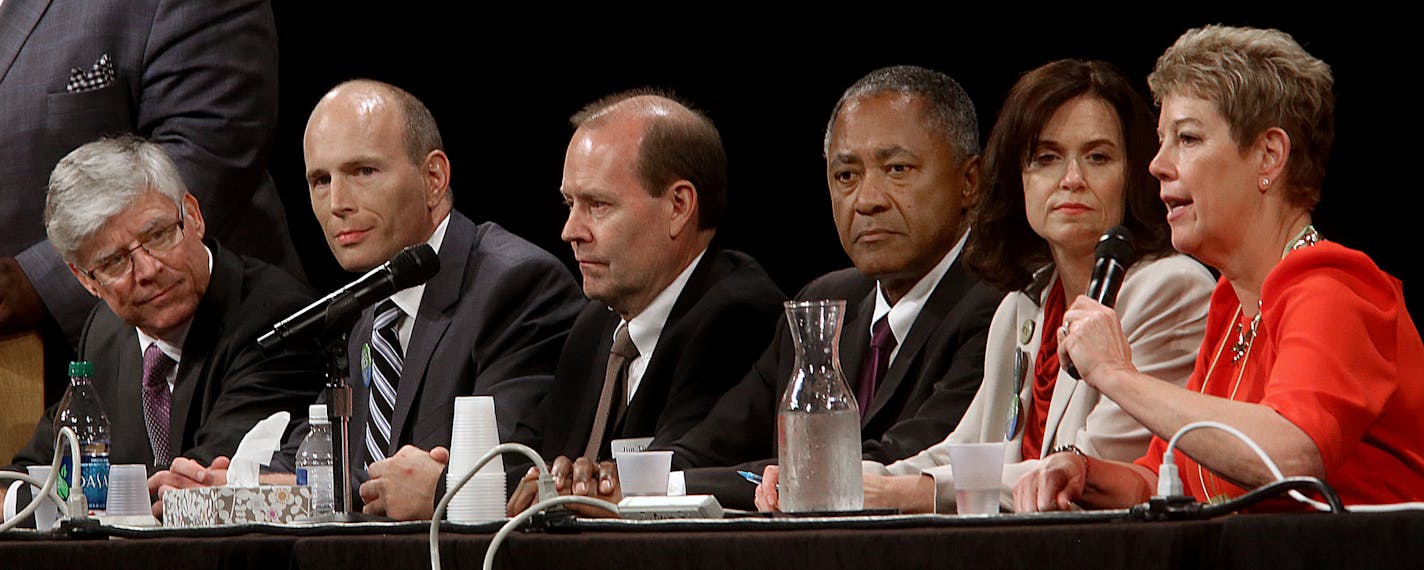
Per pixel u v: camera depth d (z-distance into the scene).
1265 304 7.70
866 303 11.88
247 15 15.62
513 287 13.52
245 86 15.49
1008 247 10.11
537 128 18.70
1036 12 16.14
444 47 18.94
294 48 19.20
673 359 12.14
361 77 19.12
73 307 14.84
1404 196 14.59
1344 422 7.12
